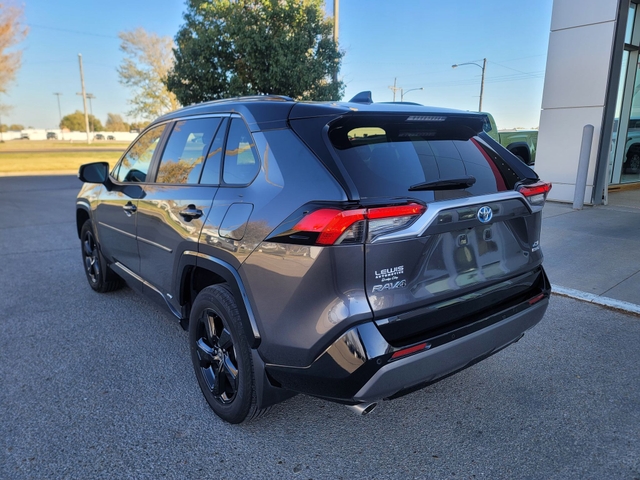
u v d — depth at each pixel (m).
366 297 2.02
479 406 2.90
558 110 9.45
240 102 2.83
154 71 33.66
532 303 2.66
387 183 2.16
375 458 2.46
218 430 2.70
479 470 2.36
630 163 11.71
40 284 5.36
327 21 12.91
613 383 3.12
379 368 2.00
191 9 12.20
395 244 2.04
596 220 7.79
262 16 11.50
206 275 2.98
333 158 2.14
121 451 2.52
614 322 4.05
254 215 2.33
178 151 3.31
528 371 3.30
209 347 2.82
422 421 2.77
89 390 3.12
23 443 2.58
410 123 2.52
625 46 10.30
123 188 3.92
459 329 2.25
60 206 11.56
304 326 2.11
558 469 2.35
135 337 3.94
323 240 1.99
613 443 2.54
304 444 2.58
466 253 2.34
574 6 8.91
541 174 9.95
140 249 3.64
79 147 52.59
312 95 12.29
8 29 29.30
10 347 3.75
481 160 2.65
